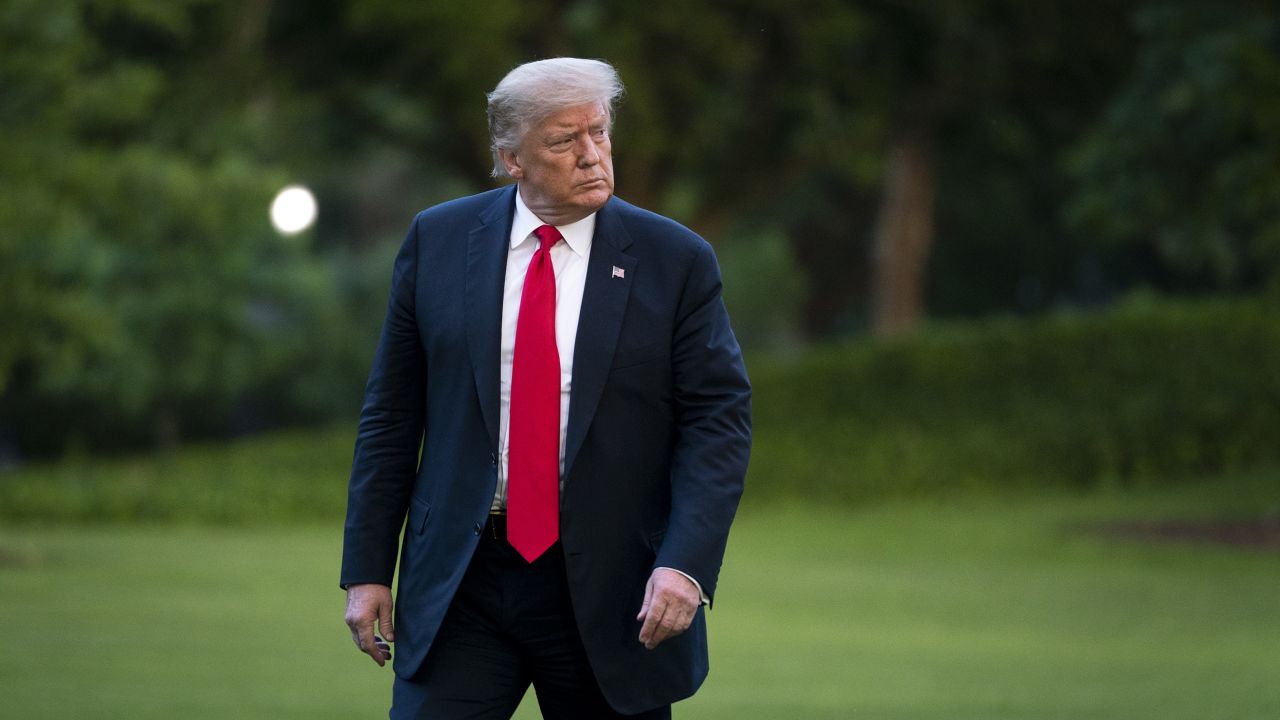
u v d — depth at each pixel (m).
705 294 8.88
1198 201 51.59
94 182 39.22
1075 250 106.81
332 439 67.12
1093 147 52.53
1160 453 58.16
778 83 62.25
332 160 75.38
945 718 18.11
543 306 8.73
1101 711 18.69
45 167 38.22
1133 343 68.19
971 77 64.38
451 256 8.99
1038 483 57.09
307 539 46.38
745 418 8.85
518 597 8.74
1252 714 18.56
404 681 8.88
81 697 18.30
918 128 68.06
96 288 74.12
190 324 84.88
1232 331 67.94
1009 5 61.91
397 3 52.28
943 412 64.62
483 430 8.73
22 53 37.53
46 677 19.75
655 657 8.77
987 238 105.56
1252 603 32.75
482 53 53.81
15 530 47.75
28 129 38.28
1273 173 45.22
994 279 111.44
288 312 97.75
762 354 103.12
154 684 19.53
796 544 45.47
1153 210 51.59
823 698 19.64
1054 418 61.25
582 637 8.60
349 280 104.75
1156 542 44.25
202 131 57.53
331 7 57.34
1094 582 36.81
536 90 8.59
